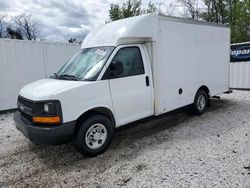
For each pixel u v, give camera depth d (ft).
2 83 27.86
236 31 77.36
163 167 12.56
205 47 21.66
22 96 14.76
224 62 24.40
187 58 19.80
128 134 18.07
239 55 36.40
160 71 17.49
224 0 79.56
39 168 13.34
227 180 10.96
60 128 12.77
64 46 33.19
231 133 17.16
